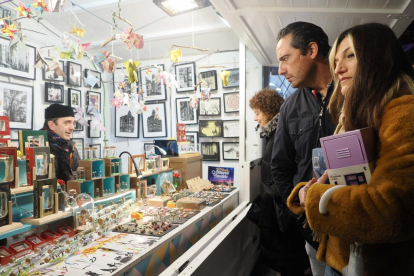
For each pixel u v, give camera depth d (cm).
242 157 308
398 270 74
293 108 162
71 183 198
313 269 152
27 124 354
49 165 163
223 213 273
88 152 221
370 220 63
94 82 405
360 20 209
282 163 175
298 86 150
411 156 61
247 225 258
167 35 389
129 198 232
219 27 368
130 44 209
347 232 66
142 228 190
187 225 200
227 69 413
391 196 60
